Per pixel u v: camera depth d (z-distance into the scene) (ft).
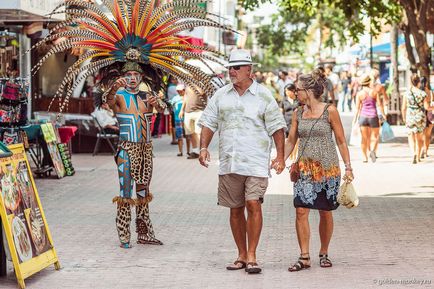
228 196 38.29
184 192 65.31
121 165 43.83
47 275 37.88
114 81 44.62
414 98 83.66
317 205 38.24
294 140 39.32
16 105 63.21
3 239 37.40
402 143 108.68
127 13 44.32
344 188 38.29
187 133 93.35
